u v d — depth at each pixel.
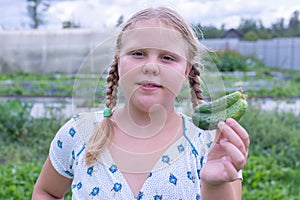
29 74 8.80
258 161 3.02
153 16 0.69
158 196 0.74
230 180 0.63
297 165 3.10
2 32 9.17
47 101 5.67
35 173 2.70
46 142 3.47
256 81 8.13
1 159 3.24
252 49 14.30
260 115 4.06
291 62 13.27
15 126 3.75
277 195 2.41
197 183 0.74
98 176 0.77
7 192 2.36
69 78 7.93
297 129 4.04
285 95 6.80
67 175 0.88
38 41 8.98
